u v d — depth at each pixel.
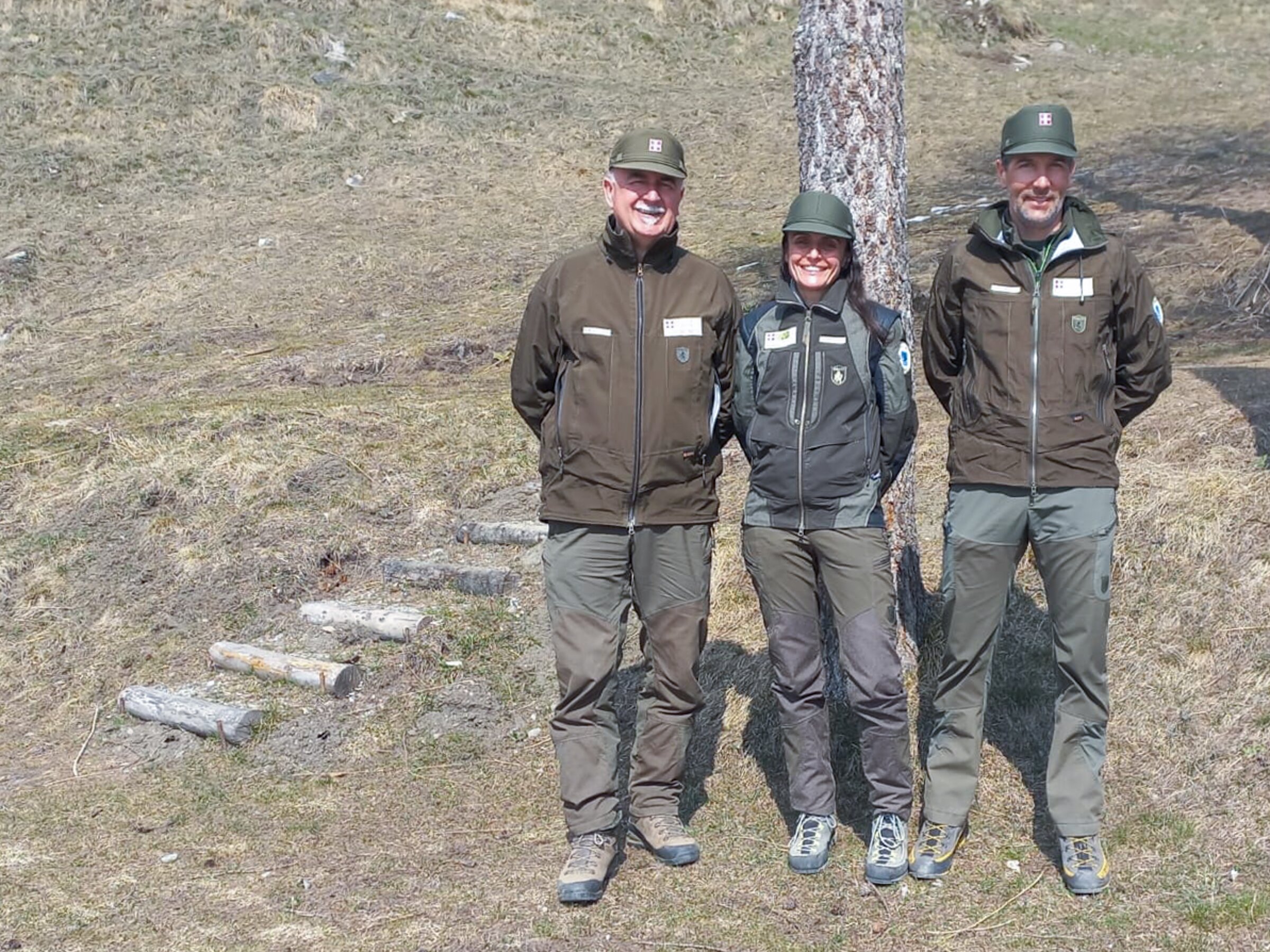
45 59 14.92
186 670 5.49
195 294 10.84
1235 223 9.32
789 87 16.31
